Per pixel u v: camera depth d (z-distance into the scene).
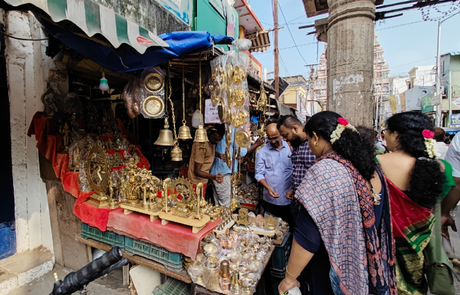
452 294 1.40
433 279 1.42
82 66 2.68
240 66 2.45
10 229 2.49
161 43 1.80
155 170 3.99
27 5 1.19
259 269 1.67
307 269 1.30
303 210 1.15
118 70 2.10
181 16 3.66
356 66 2.89
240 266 1.65
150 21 2.94
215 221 2.07
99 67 2.71
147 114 2.29
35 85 2.52
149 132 3.97
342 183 1.06
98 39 1.56
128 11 2.60
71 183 2.29
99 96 3.31
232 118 2.52
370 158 1.11
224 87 2.32
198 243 1.73
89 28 1.35
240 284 1.55
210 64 2.39
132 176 2.11
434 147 1.32
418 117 1.41
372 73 2.95
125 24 1.61
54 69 2.51
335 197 1.05
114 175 2.42
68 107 2.58
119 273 2.52
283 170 2.76
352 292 1.06
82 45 1.83
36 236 2.66
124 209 2.11
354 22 2.86
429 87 15.23
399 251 1.44
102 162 2.20
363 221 1.08
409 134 1.39
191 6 3.92
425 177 1.28
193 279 1.68
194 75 2.85
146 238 1.94
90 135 2.61
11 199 2.47
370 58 2.92
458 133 2.37
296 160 2.45
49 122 2.42
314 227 1.10
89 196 2.32
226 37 2.04
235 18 5.56
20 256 2.52
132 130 4.02
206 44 1.90
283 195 2.77
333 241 1.05
